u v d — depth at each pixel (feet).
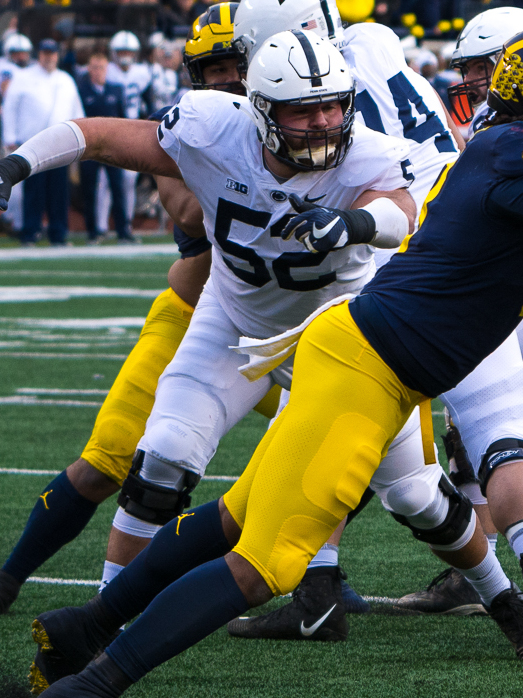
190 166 34.58
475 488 44.57
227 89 41.04
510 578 46.39
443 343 30.22
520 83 30.12
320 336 30.83
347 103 32.30
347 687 34.76
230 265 36.14
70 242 206.08
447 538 37.09
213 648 39.34
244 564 29.89
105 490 40.91
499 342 31.17
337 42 40.14
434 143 46.42
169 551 31.89
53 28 210.38
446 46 203.10
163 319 41.65
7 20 232.32
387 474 36.68
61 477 41.16
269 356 32.58
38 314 124.57
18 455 67.15
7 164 34.37
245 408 38.58
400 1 226.99
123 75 187.73
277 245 34.22
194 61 40.86
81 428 74.49
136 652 29.30
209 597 29.55
